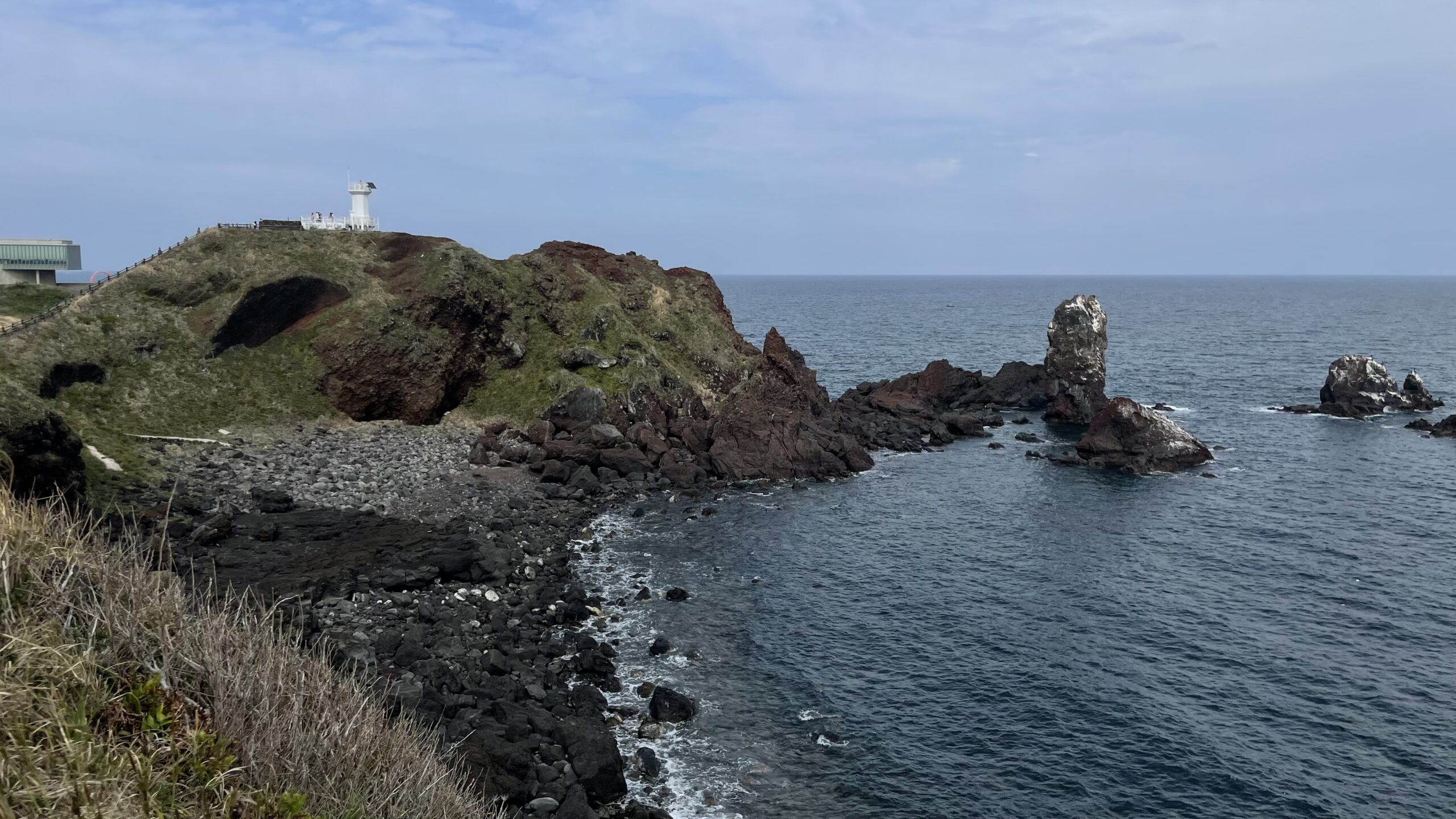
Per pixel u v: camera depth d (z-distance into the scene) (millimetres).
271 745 11648
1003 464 72250
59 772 9453
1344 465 70125
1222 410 95500
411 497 53312
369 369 67062
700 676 34312
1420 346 159250
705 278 97562
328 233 76562
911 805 26719
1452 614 40656
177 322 63375
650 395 73875
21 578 11688
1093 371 91250
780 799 26953
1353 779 28047
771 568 46750
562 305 81000
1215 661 36031
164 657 11805
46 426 39594
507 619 37406
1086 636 38375
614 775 26438
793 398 79000
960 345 167000
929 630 39031
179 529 41344
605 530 52438
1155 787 27688
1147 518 56375
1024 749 29734
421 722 24844
